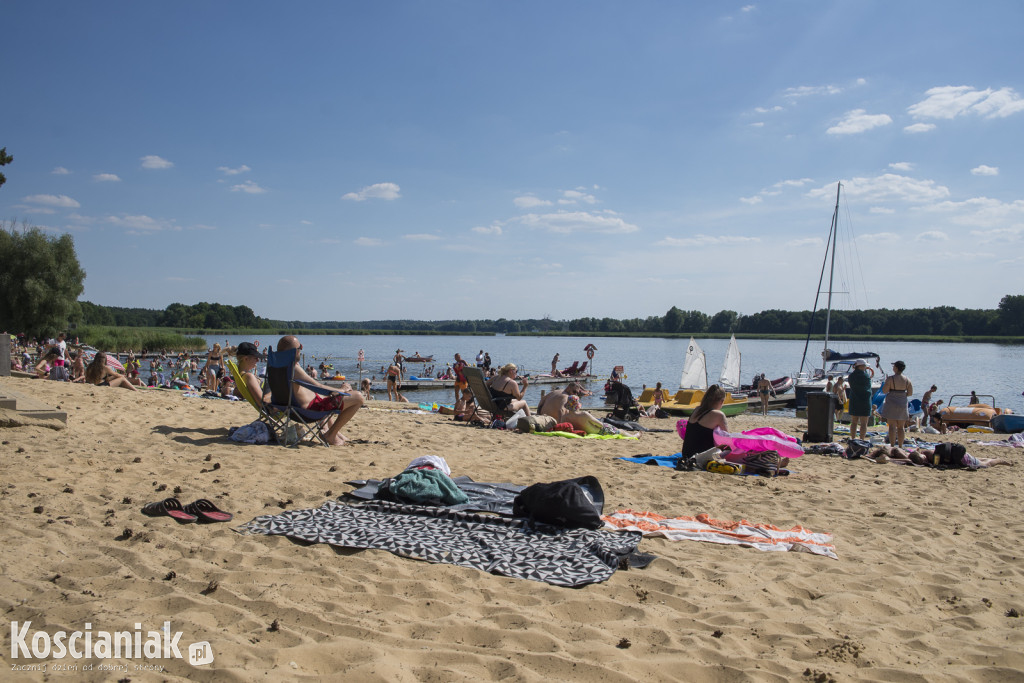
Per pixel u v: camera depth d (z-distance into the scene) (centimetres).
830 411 1145
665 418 1902
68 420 834
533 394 3584
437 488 530
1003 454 1159
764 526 525
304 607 327
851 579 424
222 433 817
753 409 2839
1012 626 373
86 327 6538
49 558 364
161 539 404
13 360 2945
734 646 319
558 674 281
